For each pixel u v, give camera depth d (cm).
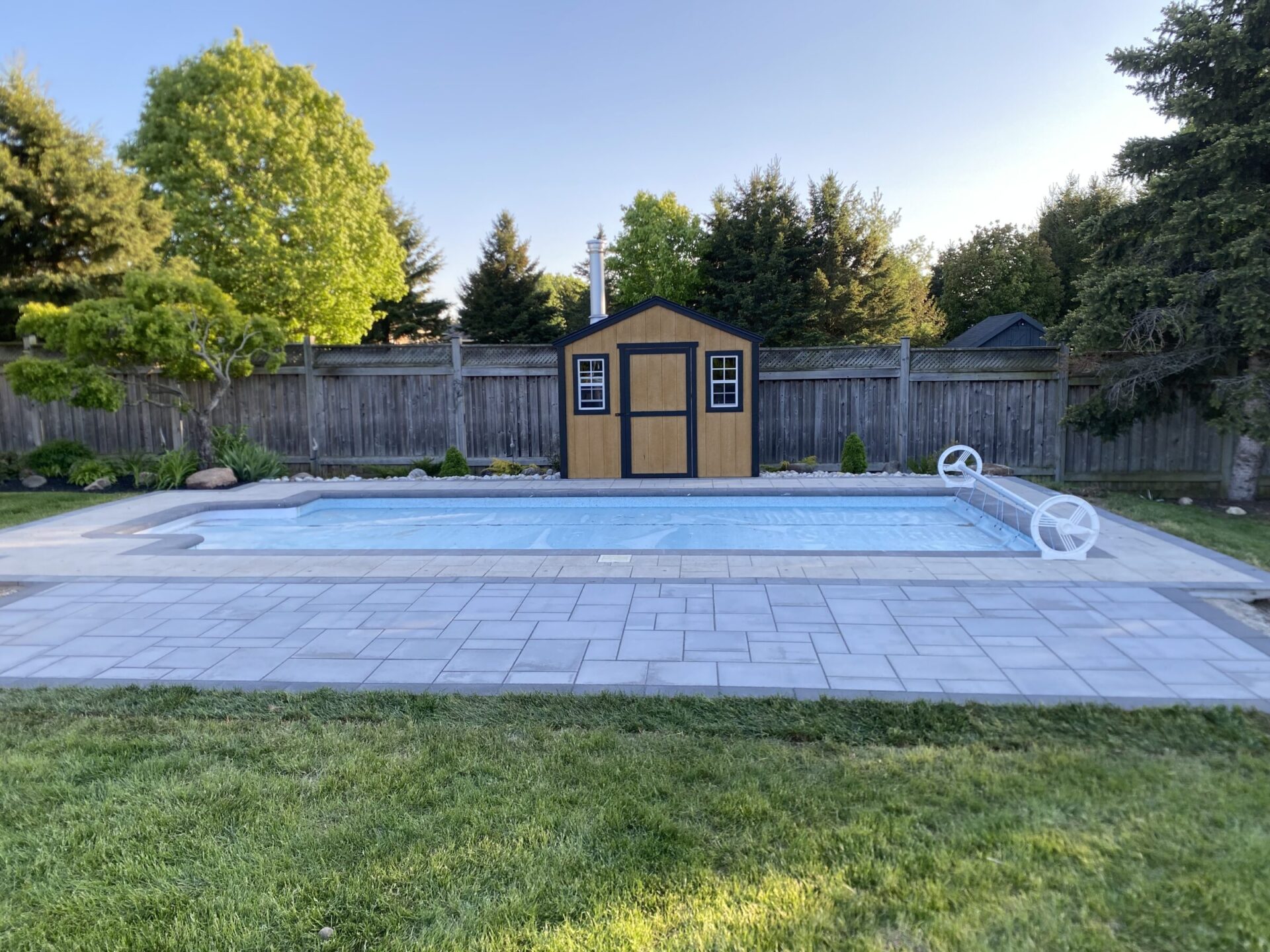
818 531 789
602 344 1005
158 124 1644
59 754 283
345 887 206
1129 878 204
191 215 1603
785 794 249
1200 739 283
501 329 2922
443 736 295
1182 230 821
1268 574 520
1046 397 1042
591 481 995
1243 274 760
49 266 1502
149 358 998
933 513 862
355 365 1133
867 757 274
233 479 1017
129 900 203
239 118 1599
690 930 188
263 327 1058
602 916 194
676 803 246
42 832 234
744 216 2208
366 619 448
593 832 231
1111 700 320
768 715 308
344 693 337
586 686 344
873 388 1074
